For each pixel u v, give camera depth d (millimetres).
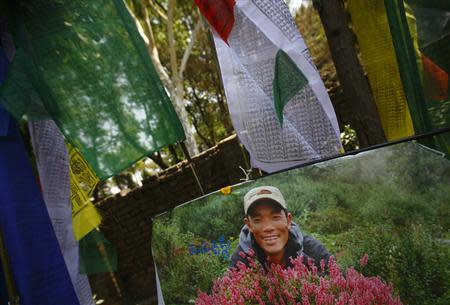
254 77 1784
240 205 1654
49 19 1793
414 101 1680
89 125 1761
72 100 1766
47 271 1856
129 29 1780
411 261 1398
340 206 1500
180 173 5156
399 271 1414
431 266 1373
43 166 1931
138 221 5422
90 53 1784
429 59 1649
